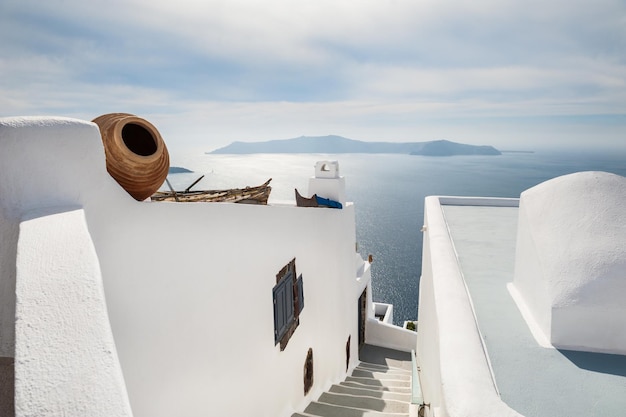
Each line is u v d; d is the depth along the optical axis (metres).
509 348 2.81
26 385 0.98
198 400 2.92
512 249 5.18
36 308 1.16
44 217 1.57
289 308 5.30
